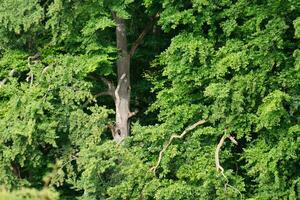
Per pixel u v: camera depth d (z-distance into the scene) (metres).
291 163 50.31
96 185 52.62
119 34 60.50
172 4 54.53
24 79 64.00
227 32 52.28
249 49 51.19
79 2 56.00
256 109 52.12
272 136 50.84
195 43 52.56
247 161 53.88
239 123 51.56
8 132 55.50
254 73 50.56
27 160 59.97
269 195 49.69
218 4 53.50
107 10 57.28
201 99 56.22
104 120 56.34
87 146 54.53
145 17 65.25
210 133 52.94
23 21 58.59
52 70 58.03
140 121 67.19
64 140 59.34
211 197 50.38
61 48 60.94
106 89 64.88
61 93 56.28
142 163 51.56
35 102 54.72
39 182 60.34
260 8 50.91
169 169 53.19
